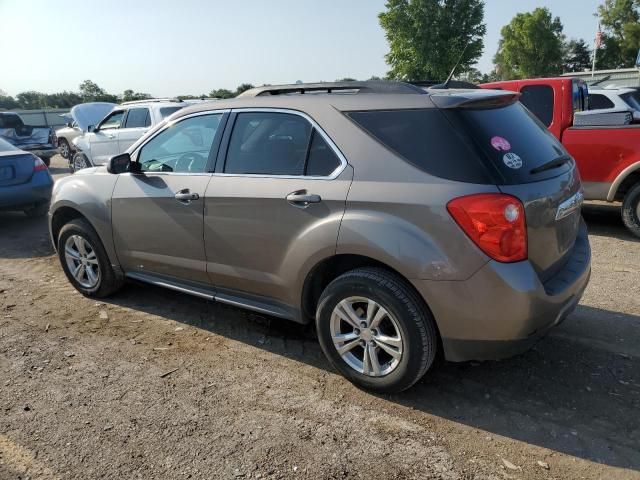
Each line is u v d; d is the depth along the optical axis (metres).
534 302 2.81
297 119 3.44
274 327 4.29
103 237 4.57
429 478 2.59
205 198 3.76
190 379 3.52
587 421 2.98
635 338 3.90
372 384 3.24
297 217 3.30
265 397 3.30
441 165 2.89
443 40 31.70
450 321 2.89
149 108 11.44
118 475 2.65
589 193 6.69
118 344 4.04
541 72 52.94
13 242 7.25
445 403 3.19
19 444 2.90
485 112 3.07
